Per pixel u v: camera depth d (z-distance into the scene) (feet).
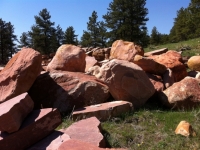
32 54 18.80
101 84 20.45
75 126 14.93
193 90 19.08
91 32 128.57
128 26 107.34
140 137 14.78
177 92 19.21
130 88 19.69
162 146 13.57
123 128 15.92
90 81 20.31
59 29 136.77
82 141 12.19
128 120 16.79
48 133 13.75
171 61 25.94
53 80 20.80
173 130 15.25
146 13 109.70
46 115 13.67
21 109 13.46
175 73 25.30
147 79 20.25
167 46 80.74
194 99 18.69
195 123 16.02
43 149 12.61
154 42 182.91
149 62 22.91
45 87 20.58
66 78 20.79
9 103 13.71
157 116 17.35
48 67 24.09
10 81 18.42
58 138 13.24
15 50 146.20
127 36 110.32
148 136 14.83
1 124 12.44
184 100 18.69
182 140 13.87
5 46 140.56
